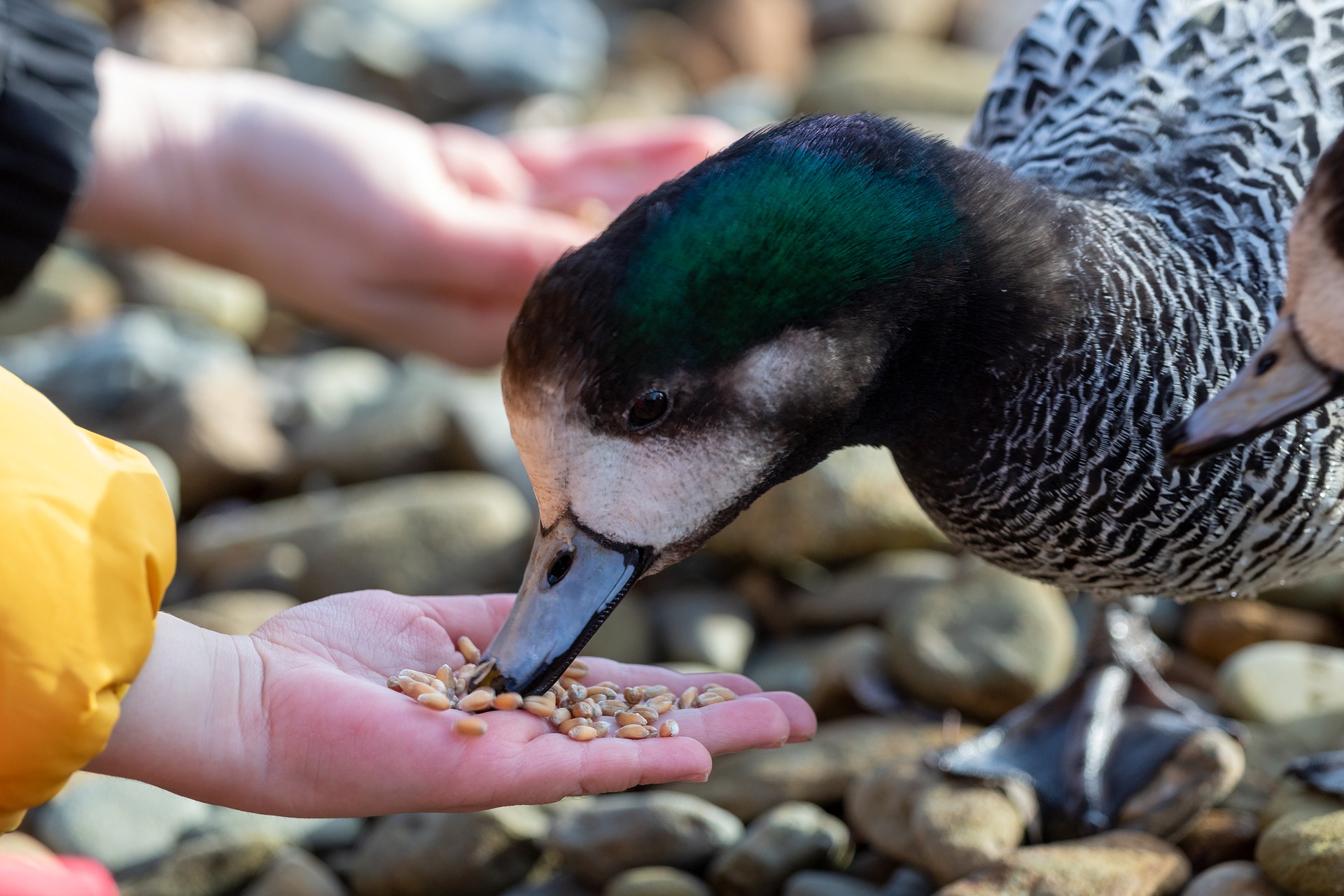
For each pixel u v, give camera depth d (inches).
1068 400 73.4
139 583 63.2
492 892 94.6
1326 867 77.3
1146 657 100.0
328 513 130.6
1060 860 83.9
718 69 219.0
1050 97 91.5
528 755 67.0
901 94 188.1
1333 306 56.9
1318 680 99.7
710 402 69.3
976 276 71.8
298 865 94.5
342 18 213.5
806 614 119.3
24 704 59.7
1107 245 74.5
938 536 119.9
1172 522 76.3
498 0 211.6
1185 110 83.7
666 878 90.1
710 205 67.8
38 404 65.3
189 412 139.8
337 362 157.9
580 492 70.4
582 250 68.4
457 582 125.9
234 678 69.0
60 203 107.3
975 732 100.3
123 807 101.3
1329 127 82.5
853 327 70.5
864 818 92.4
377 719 67.7
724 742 70.8
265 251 127.3
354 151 123.1
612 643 116.5
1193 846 88.0
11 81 103.8
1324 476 76.1
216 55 204.2
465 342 130.7
